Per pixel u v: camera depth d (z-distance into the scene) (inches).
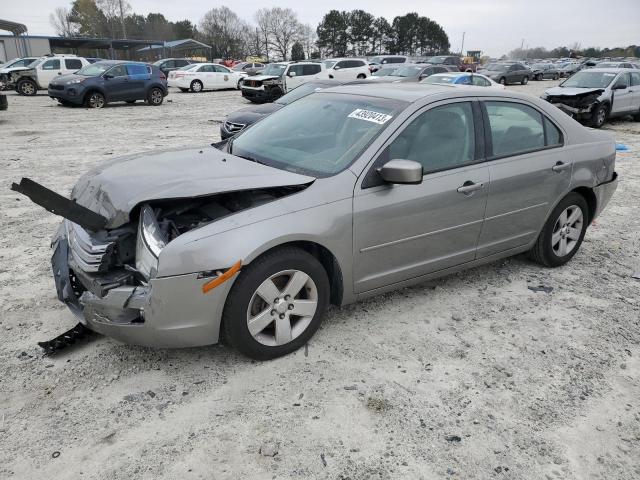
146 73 791.7
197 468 97.9
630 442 108.6
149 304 113.3
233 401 116.0
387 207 137.8
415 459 101.8
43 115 652.1
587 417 115.3
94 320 120.3
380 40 4259.4
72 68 959.0
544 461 102.8
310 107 168.7
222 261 114.2
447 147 151.6
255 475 96.7
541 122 176.6
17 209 252.5
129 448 102.1
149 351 132.9
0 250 198.8
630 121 668.1
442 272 159.9
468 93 158.9
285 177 131.2
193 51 3260.3
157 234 117.1
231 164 142.1
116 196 123.6
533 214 175.5
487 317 156.2
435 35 4343.0
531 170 168.6
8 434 104.7
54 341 133.3
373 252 139.7
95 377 122.7
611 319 157.6
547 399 120.6
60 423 108.0
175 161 145.3
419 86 169.2
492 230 165.6
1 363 126.9
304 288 133.3
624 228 246.2
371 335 144.0
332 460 100.7
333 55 4160.9
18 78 929.5
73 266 128.4
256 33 3971.5
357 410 114.3
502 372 129.7
